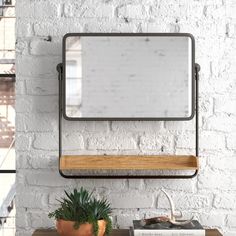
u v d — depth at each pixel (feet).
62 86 7.64
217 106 7.74
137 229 7.00
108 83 7.58
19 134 7.75
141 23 7.73
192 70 7.57
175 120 7.58
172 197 7.77
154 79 7.59
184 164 7.63
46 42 7.73
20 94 7.74
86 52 7.57
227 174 7.76
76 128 7.76
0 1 8.40
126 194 7.77
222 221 7.77
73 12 7.73
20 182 7.77
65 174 7.77
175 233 6.97
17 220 7.78
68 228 6.90
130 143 7.76
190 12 7.72
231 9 7.73
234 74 7.74
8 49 8.41
